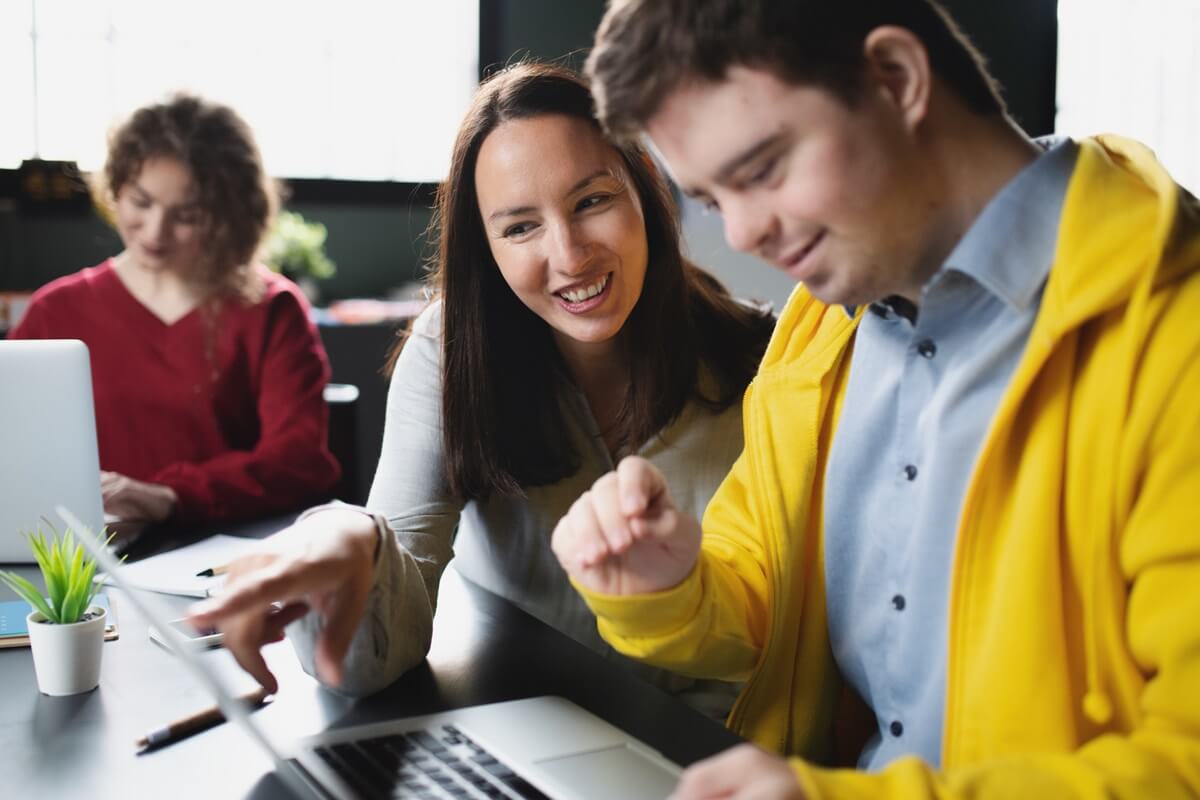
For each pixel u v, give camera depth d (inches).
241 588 41.4
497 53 175.6
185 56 166.4
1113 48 185.9
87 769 40.3
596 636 61.6
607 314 56.3
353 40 174.7
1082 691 36.2
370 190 174.4
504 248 55.6
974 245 36.5
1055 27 184.1
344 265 175.2
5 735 43.0
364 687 46.7
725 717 59.4
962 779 30.4
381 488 59.2
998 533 37.6
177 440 97.5
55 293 98.3
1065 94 186.7
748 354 62.7
